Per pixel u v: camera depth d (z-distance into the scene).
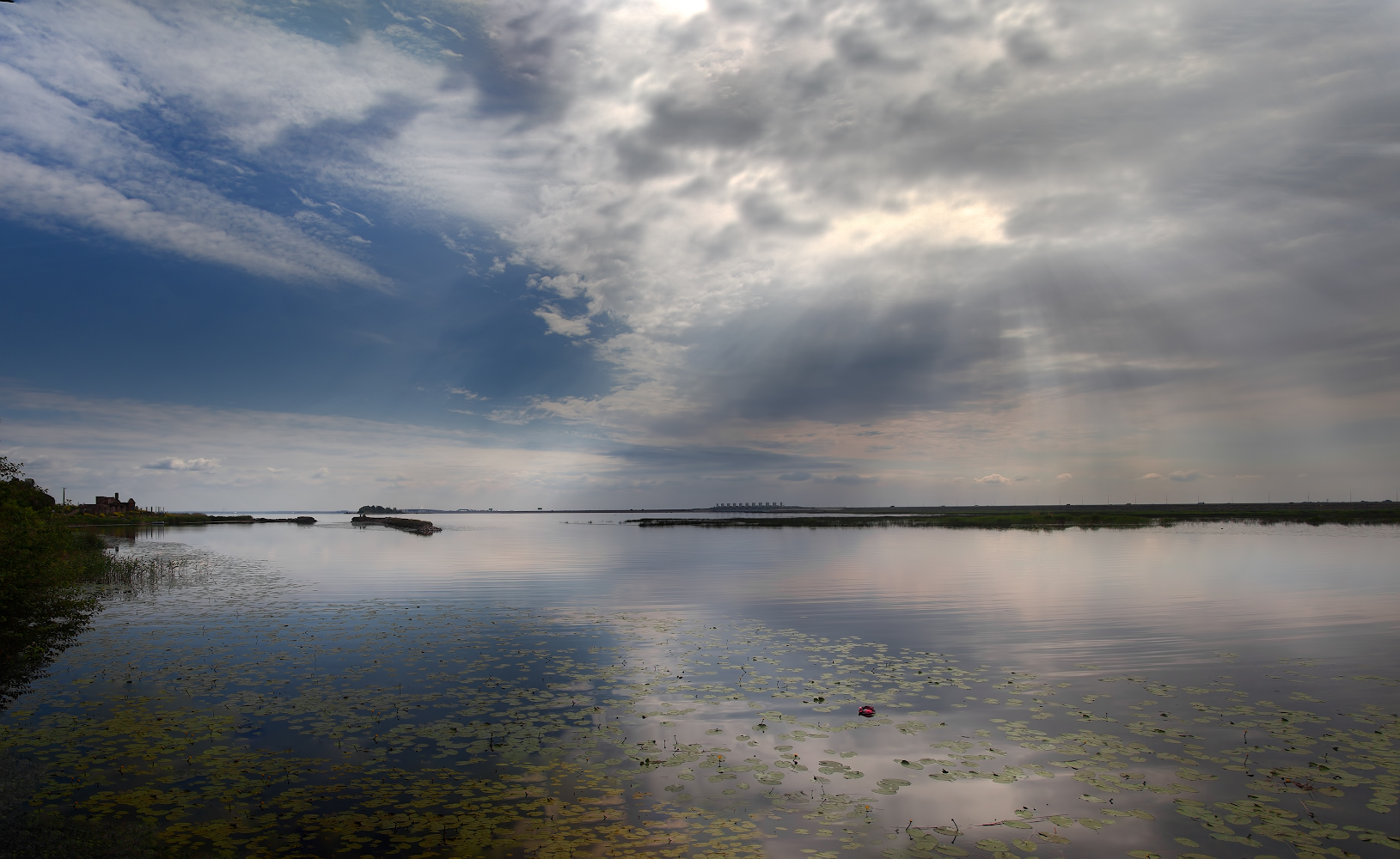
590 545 60.94
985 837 7.67
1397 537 59.84
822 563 40.28
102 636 18.62
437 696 12.94
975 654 16.39
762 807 8.40
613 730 11.07
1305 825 7.84
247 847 7.34
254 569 37.59
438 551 53.31
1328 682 13.71
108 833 7.60
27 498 18.66
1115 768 9.53
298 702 12.52
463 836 7.61
